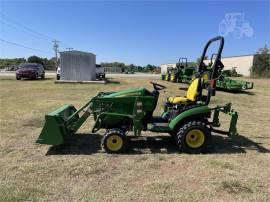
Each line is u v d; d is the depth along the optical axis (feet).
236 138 24.13
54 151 19.65
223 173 16.46
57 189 14.08
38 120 28.55
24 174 15.75
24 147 20.35
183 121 20.04
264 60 177.99
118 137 19.25
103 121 19.95
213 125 21.12
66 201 12.99
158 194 13.80
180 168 17.06
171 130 19.48
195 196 13.69
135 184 14.82
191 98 20.79
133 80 94.53
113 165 17.30
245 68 196.95
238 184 15.05
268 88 78.02
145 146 21.03
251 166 17.70
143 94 19.97
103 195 13.60
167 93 56.59
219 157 19.15
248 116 34.86
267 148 21.47
